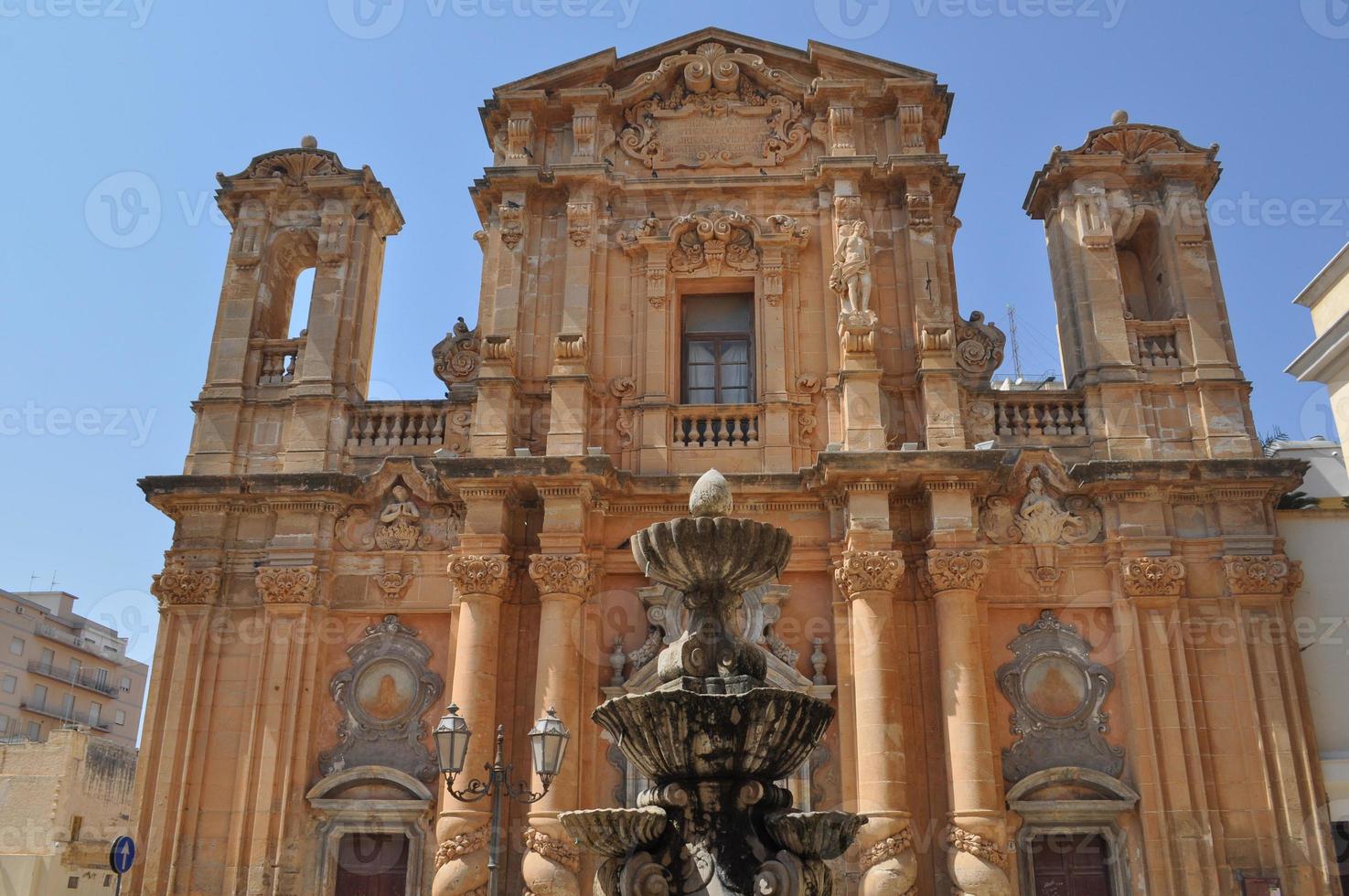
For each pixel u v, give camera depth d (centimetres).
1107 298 2166
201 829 1911
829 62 2361
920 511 2039
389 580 2048
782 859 928
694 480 2036
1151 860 1806
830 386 2138
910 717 1925
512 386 2125
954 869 1773
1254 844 1814
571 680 1898
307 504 2072
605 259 2270
